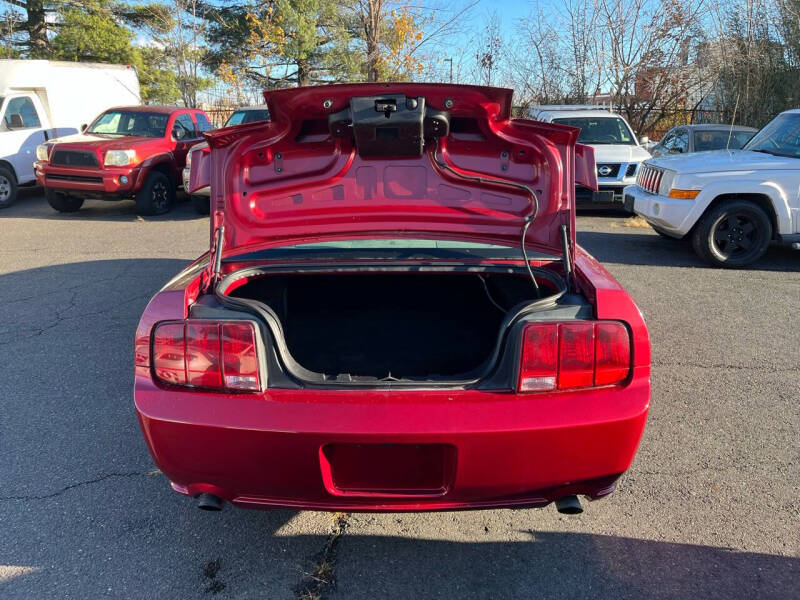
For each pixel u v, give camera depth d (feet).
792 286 21.22
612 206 34.42
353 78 71.41
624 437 6.91
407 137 8.29
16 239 28.66
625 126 37.93
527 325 6.90
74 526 8.88
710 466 10.37
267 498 7.28
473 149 8.79
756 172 22.79
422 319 11.24
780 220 22.90
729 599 7.57
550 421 6.70
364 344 10.37
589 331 6.94
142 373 7.22
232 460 6.89
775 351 15.31
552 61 64.13
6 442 11.03
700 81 55.47
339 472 7.08
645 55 56.90
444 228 9.07
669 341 15.94
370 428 6.61
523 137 8.50
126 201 41.78
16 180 38.78
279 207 9.03
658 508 9.32
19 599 7.54
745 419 11.94
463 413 6.71
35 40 82.84
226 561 8.25
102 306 18.45
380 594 7.70
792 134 24.31
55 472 10.18
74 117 46.37
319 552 8.45
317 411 6.73
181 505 9.39
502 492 7.06
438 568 8.14
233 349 6.91
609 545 8.55
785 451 10.82
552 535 8.78
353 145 8.76
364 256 8.64
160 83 78.23
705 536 8.70
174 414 6.87
